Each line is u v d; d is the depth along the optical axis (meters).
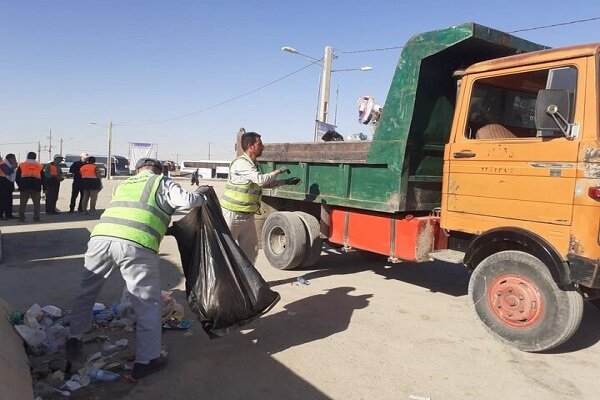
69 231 11.20
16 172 13.30
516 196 4.61
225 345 4.57
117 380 3.81
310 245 7.42
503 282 4.69
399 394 3.72
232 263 4.28
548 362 4.36
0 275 6.93
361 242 6.51
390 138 5.84
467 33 5.03
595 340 4.93
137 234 3.84
